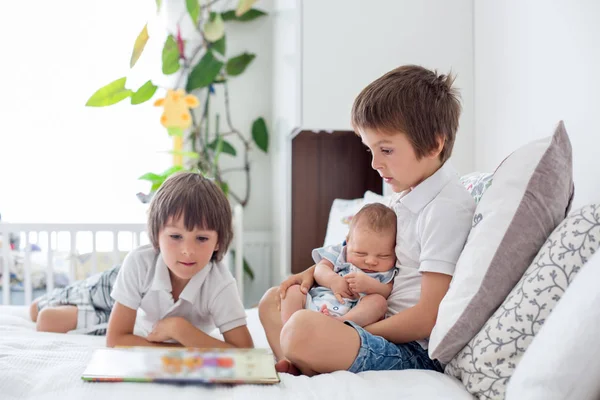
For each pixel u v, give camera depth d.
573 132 1.34
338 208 2.05
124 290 1.17
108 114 2.69
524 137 1.58
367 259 1.05
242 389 0.75
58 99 2.65
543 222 0.83
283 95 2.36
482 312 0.81
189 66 2.70
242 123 2.80
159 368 0.81
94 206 2.68
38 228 1.91
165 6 2.69
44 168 2.65
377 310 0.98
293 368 0.92
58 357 0.89
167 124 2.46
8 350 0.92
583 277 0.67
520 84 1.61
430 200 1.00
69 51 2.64
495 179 0.90
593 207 0.77
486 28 1.85
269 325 1.15
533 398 0.65
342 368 0.86
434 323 0.91
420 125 0.97
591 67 1.26
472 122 1.95
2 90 2.61
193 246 1.09
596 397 0.66
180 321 1.13
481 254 0.83
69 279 2.14
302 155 2.33
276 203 2.61
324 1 1.95
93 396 0.71
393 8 1.96
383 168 1.01
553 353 0.65
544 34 1.47
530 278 0.77
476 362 0.78
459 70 1.96
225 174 2.79
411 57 1.96
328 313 1.01
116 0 2.66
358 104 1.02
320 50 1.95
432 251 0.94
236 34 2.80
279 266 2.50
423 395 0.75
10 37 2.60
